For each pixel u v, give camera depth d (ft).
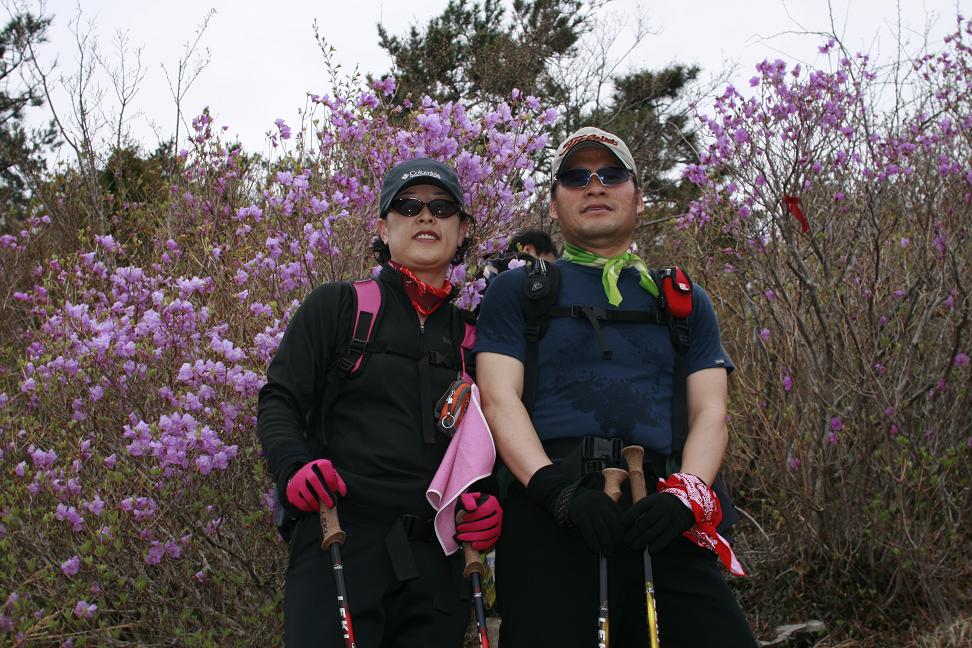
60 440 11.02
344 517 7.21
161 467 10.02
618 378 7.78
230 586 10.97
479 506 7.36
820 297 14.39
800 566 13.89
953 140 15.16
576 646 7.30
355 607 6.96
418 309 8.00
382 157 12.57
